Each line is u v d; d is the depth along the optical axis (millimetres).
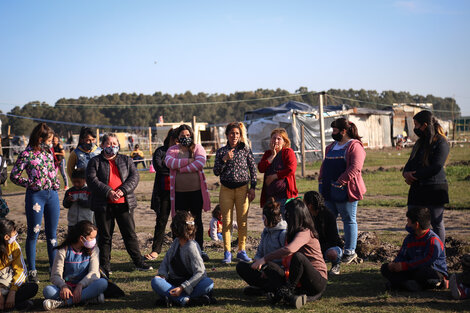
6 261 4906
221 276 6090
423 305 4668
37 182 5969
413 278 5211
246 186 6934
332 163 6531
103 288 5008
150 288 5637
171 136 7109
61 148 16109
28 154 5949
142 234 9266
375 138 36594
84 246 5078
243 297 5184
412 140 39188
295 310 4617
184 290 4867
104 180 6211
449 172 18469
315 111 28469
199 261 4965
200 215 6949
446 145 5660
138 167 26906
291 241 4891
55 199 6211
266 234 5328
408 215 5188
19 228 9914
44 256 7582
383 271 5281
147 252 7742
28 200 6000
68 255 5102
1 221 4910
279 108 29578
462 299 4828
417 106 40125
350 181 6367
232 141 6852
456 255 6660
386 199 12883
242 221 6914
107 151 6199
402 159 27062
